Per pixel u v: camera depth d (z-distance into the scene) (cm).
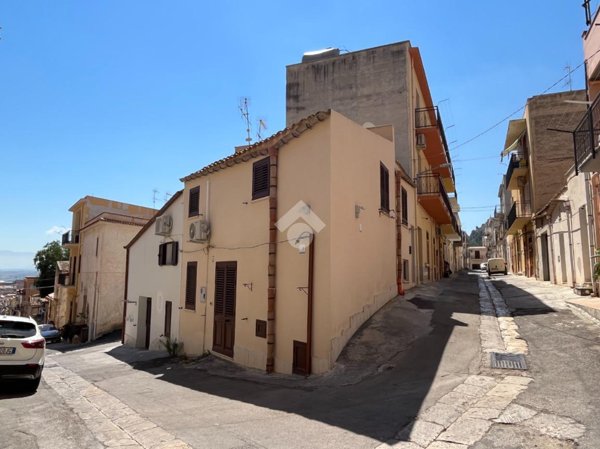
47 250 5097
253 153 1090
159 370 1141
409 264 1611
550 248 1895
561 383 586
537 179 2188
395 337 923
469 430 464
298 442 471
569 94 2177
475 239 11606
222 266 1209
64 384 1005
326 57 2131
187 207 1457
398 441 454
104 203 3484
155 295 1673
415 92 2053
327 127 898
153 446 497
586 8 1152
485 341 855
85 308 3002
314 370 837
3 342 893
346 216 941
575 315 995
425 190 1945
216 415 612
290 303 923
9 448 521
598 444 409
